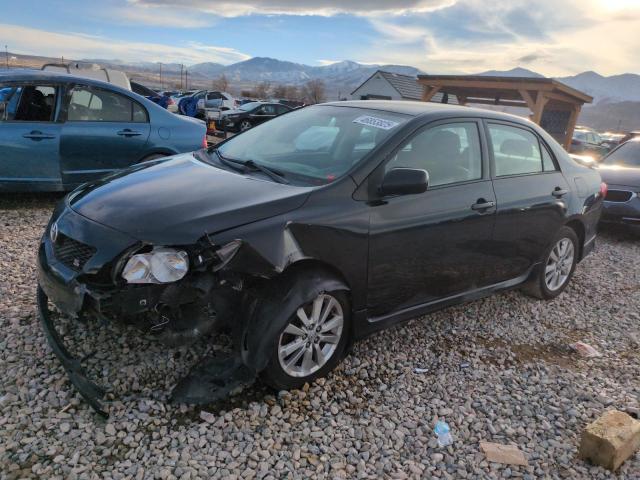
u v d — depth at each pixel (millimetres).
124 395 2857
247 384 3023
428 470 2607
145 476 2348
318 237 2967
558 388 3484
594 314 4840
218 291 2740
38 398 2766
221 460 2504
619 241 7926
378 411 3025
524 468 2695
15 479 2244
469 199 3758
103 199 3057
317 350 3119
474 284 4062
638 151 8711
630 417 2939
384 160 3332
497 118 4227
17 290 3951
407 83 46562
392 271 3371
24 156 5969
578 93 21281
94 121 6367
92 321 3332
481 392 3342
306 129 3951
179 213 2783
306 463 2559
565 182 4746
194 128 7125
